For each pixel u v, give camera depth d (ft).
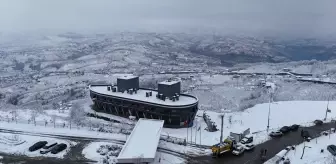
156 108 364.38
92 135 318.24
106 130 335.47
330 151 257.14
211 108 493.77
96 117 403.13
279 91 652.89
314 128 335.06
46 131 330.95
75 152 273.33
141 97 395.14
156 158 256.11
